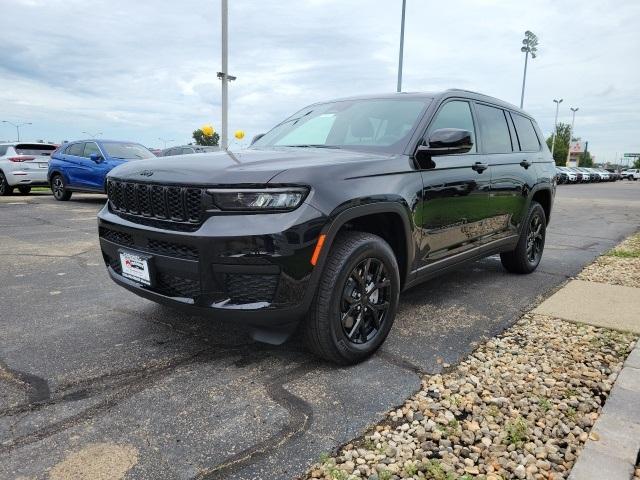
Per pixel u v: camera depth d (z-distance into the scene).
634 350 3.13
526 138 5.18
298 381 2.71
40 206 11.62
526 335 3.45
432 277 3.68
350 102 4.12
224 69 14.78
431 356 3.07
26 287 4.56
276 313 2.53
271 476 1.93
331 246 2.70
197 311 2.63
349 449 2.11
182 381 2.70
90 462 2.00
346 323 2.83
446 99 3.83
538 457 2.08
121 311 3.85
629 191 28.42
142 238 2.81
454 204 3.65
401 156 3.22
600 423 2.29
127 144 12.38
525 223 4.97
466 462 2.03
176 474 1.93
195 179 2.57
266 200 2.47
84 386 2.63
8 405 2.43
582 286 4.77
